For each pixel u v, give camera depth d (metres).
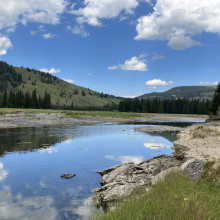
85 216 8.46
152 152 22.56
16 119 56.00
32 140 27.53
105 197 9.98
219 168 9.41
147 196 7.69
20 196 10.54
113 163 17.70
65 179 13.34
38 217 8.43
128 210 6.29
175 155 15.10
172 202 6.64
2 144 24.16
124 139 31.41
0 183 12.32
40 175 13.98
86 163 17.44
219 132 21.06
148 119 90.88
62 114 81.88
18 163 16.75
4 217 8.41
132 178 12.65
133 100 177.88
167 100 175.75
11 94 144.25
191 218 5.55
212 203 6.82
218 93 61.22
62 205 9.60
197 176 9.59
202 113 163.88
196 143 15.44
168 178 9.79
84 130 42.06
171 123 68.81
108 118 82.31
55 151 21.62
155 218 5.70
